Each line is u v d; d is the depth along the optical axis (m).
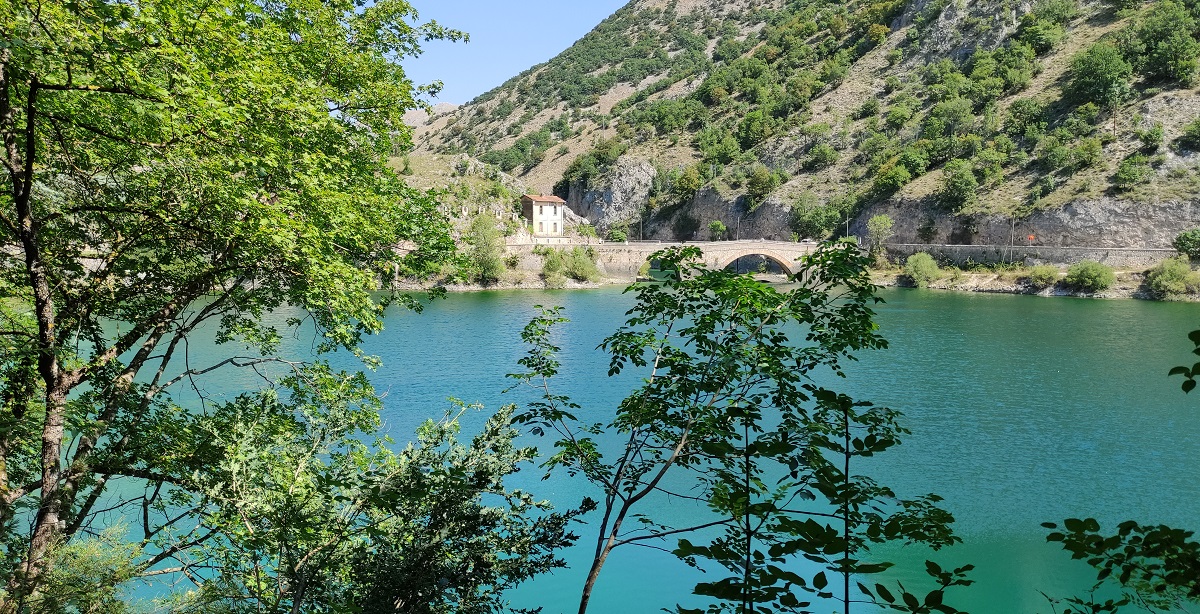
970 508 26.34
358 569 8.85
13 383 11.00
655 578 21.28
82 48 8.34
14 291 11.48
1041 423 36.69
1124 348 56.72
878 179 141.88
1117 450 32.56
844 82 192.62
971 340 60.56
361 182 14.49
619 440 32.84
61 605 7.80
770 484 26.22
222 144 10.23
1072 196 113.69
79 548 8.46
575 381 45.06
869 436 5.79
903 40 193.38
